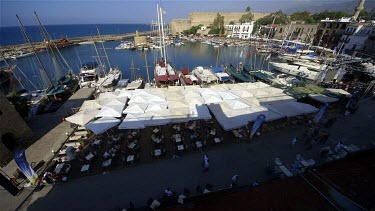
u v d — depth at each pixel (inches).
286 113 740.7
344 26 2694.4
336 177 341.4
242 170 569.0
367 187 315.3
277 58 2760.8
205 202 323.0
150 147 666.2
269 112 733.9
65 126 807.1
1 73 1642.5
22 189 503.8
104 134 748.6
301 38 3553.2
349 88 1142.3
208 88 974.4
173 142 685.9
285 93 970.7
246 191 337.1
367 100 1012.5
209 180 536.7
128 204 471.2
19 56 2760.8
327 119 781.3
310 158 612.1
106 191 503.5
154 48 3577.8
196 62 2586.1
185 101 803.4
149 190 506.6
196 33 5354.3
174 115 708.7
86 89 1245.7
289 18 4699.8
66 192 498.9
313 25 3324.3
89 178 541.3
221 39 4407.0
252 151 645.9
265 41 3863.2
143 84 1451.8
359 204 286.5
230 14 5949.8
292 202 308.3
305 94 951.6
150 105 790.5
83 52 3307.1
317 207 295.4
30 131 730.2
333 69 1352.1
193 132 735.1
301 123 800.3
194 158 614.5
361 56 2075.5
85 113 734.5
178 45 4040.4
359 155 393.7
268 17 5032.0
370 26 2224.4
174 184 524.4
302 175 355.3
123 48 3570.4
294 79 1460.4
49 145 687.7
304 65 1795.0
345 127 774.5
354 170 353.4
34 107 1021.8
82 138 717.9
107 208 462.3
